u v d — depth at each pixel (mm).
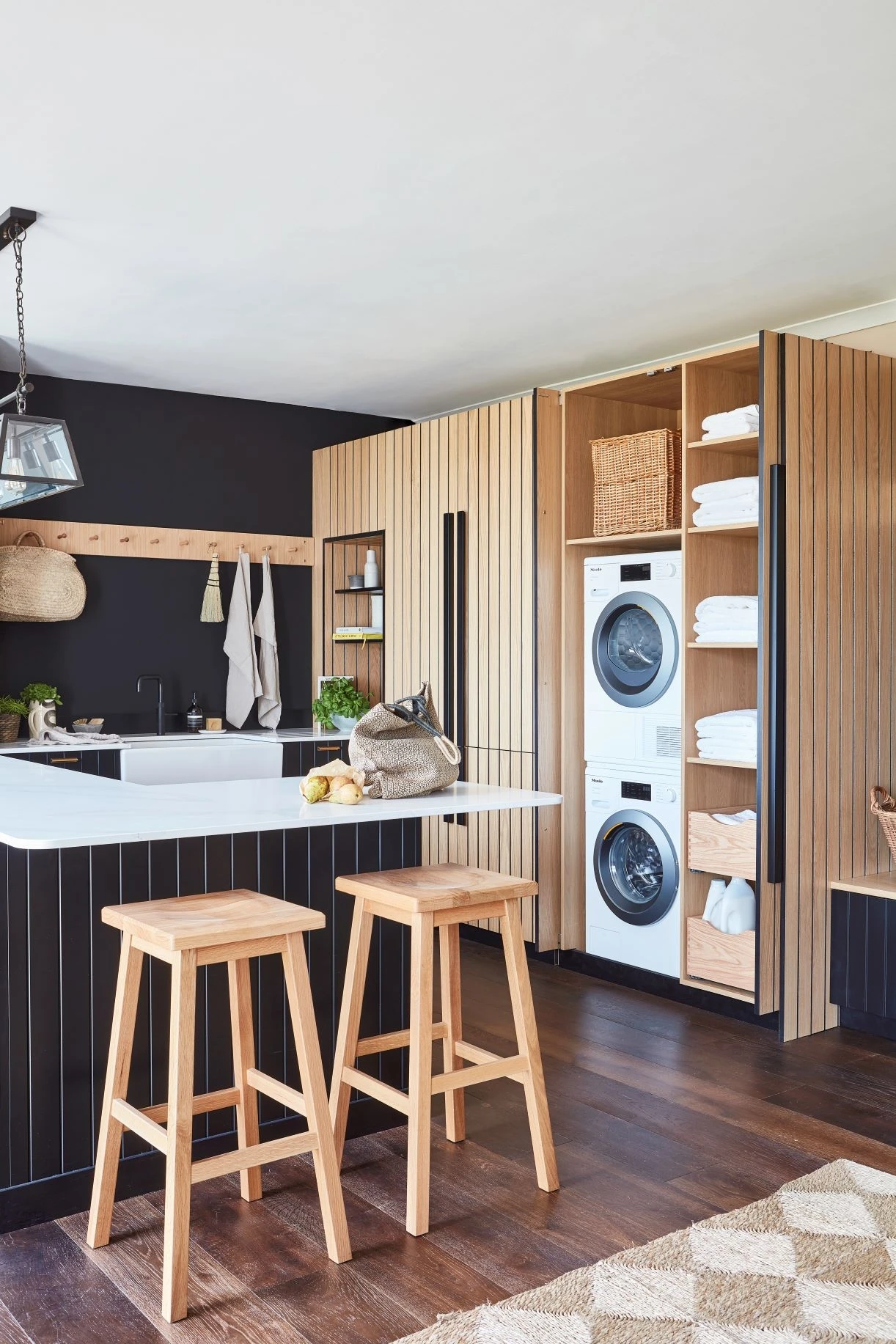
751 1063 3625
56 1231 2518
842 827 4047
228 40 2504
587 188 3320
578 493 4812
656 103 2807
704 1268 2318
